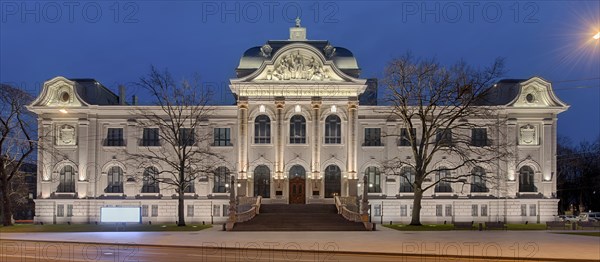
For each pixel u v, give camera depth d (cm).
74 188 8112
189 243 4506
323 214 6900
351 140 7962
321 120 8050
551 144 8194
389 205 8138
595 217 9625
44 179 8056
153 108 8144
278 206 7388
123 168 8162
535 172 8188
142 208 8119
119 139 8200
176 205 8106
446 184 8206
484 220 8150
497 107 8019
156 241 4719
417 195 6900
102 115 8175
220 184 8194
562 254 3728
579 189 12594
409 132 6975
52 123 8106
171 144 7781
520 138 8188
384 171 7762
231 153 8188
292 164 8044
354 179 7906
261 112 8062
